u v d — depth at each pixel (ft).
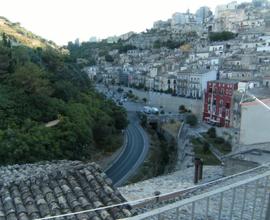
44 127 154.71
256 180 25.03
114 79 506.07
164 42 611.47
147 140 246.27
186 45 533.14
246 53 355.77
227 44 433.89
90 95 246.47
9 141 132.46
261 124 69.87
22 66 185.57
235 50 396.98
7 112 156.25
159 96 354.95
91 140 177.58
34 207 25.40
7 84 174.40
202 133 231.91
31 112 165.89
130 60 556.92
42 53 245.86
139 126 287.48
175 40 599.16
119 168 189.47
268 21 506.89
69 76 241.35
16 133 137.39
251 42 402.31
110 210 25.85
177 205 19.31
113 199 27.27
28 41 429.38
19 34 460.96
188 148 202.90
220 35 510.58
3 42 241.76
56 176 29.32
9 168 33.55
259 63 309.42
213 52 415.03
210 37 521.65
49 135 151.23
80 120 177.58
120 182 169.37
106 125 211.20
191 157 183.83
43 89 175.01
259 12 618.44
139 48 633.20
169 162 199.21
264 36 418.92
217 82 256.32
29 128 149.59
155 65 437.58
